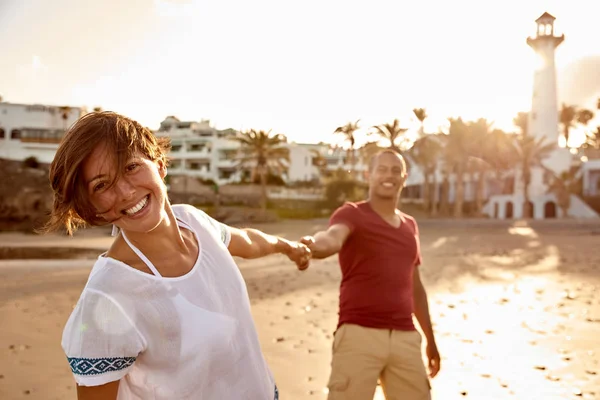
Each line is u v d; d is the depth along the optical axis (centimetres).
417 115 6531
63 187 115
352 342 280
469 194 7294
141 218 119
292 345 693
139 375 122
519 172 6450
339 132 6831
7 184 4262
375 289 283
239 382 131
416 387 280
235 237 167
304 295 1115
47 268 1683
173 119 8150
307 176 7994
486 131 6081
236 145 7569
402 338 282
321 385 537
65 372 589
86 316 114
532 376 572
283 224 4800
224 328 129
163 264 125
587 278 1402
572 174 6731
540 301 1046
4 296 1127
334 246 266
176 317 121
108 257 122
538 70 7156
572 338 734
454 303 1027
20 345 705
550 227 4456
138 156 119
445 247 2547
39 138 6725
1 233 3606
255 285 1261
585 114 8900
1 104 6644
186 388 123
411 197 7656
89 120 118
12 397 509
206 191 6119
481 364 616
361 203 310
